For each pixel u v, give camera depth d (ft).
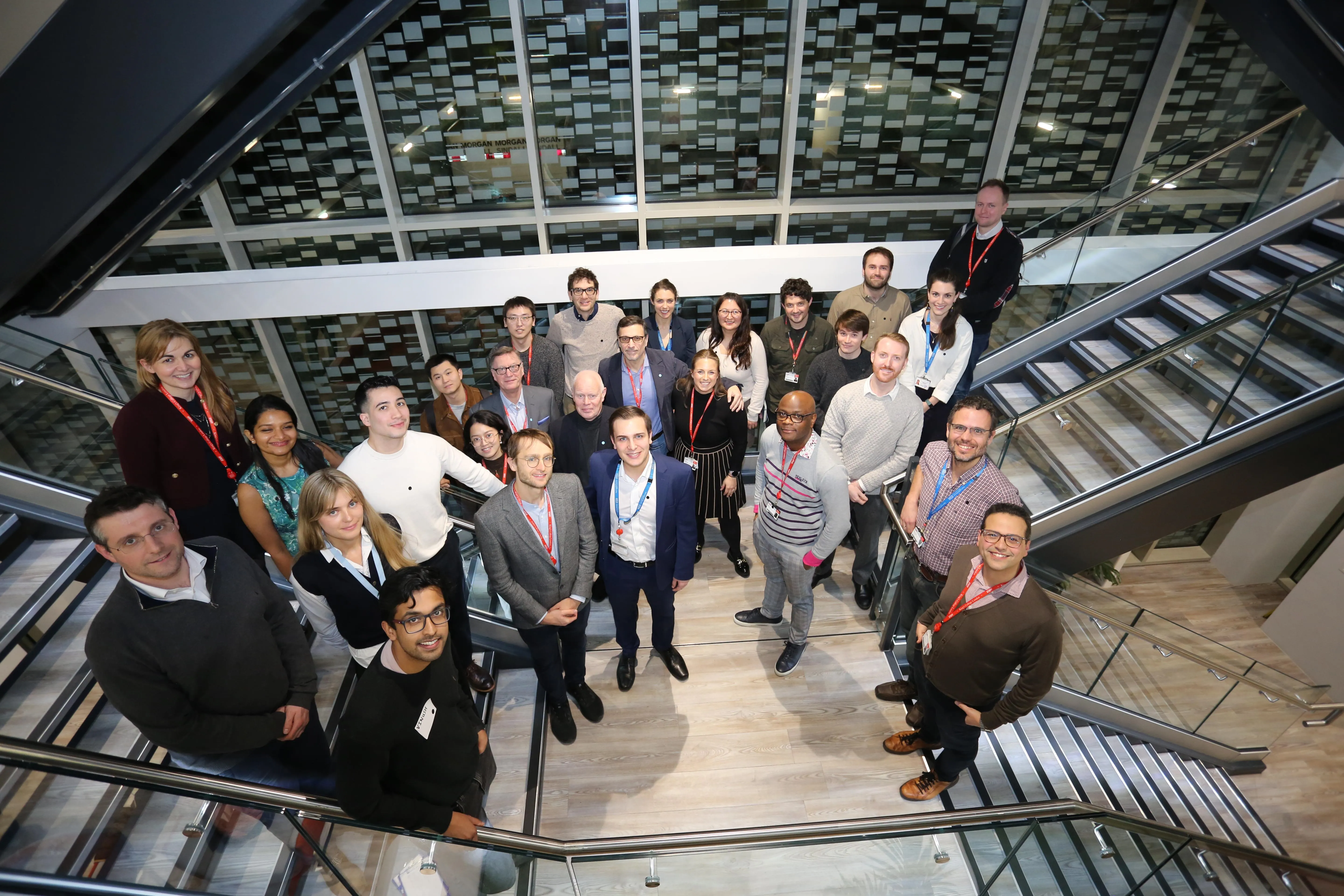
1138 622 15.43
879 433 11.90
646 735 11.98
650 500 10.59
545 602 10.46
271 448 8.85
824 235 20.08
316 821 6.71
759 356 14.21
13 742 5.40
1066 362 18.43
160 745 7.00
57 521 11.37
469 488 11.38
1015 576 8.41
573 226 19.84
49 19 5.69
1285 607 25.72
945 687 9.24
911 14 16.98
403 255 19.86
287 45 7.13
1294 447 13.60
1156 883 10.27
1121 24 17.03
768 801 10.98
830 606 14.26
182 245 19.24
